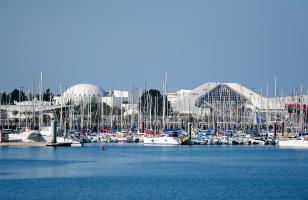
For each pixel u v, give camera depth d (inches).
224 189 7209.6
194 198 6609.3
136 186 7367.1
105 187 7268.7
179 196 6717.5
